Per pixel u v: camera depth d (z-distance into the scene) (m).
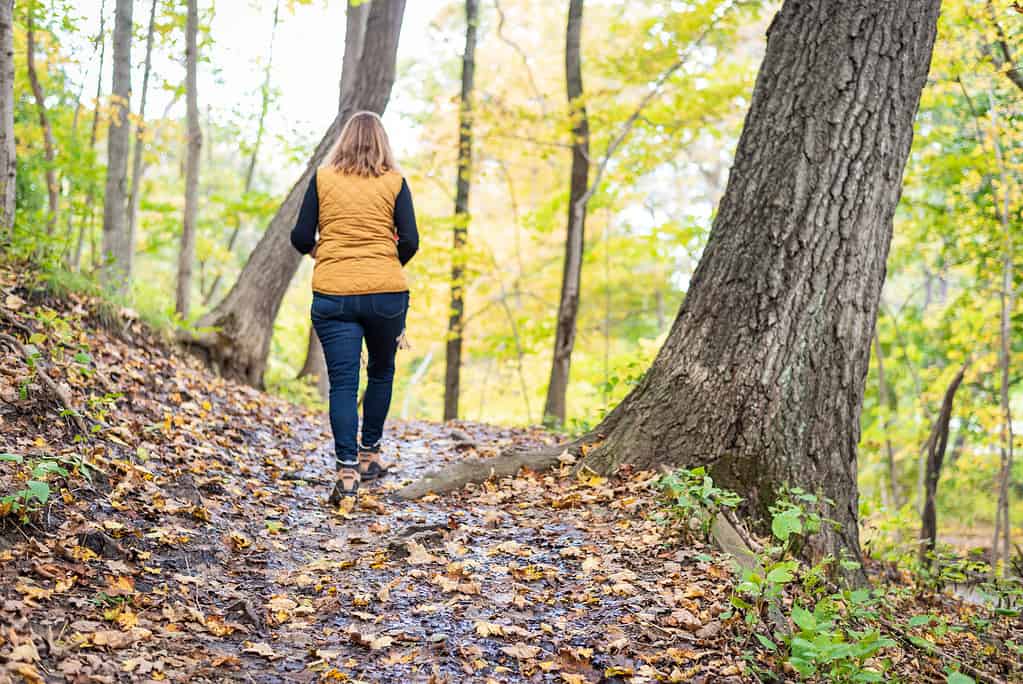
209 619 2.96
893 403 17.48
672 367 4.68
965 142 12.09
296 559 3.70
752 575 2.96
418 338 14.56
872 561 5.60
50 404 4.02
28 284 5.59
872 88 4.44
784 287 4.42
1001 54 8.86
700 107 12.21
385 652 2.86
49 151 8.12
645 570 3.63
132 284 7.27
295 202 8.99
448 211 19.75
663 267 19.98
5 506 3.03
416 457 5.99
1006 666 3.57
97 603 2.85
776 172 4.51
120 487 3.66
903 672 3.13
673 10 11.59
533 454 5.05
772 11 11.68
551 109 14.07
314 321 4.49
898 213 14.44
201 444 4.79
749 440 4.35
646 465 4.57
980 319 12.32
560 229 18.78
